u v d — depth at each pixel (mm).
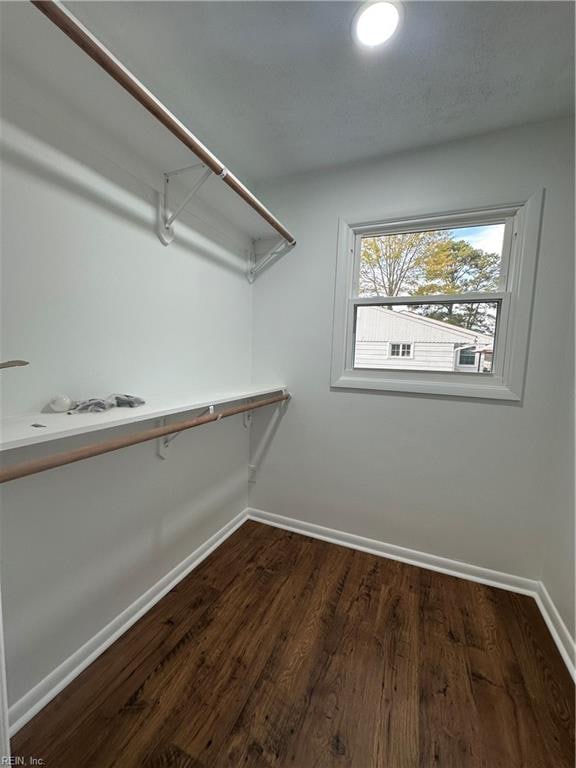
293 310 2051
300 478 2119
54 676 1074
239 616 1420
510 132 1520
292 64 1184
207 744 945
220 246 1811
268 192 2039
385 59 1160
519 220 1544
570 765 921
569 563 1317
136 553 1390
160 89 1304
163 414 1112
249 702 1063
